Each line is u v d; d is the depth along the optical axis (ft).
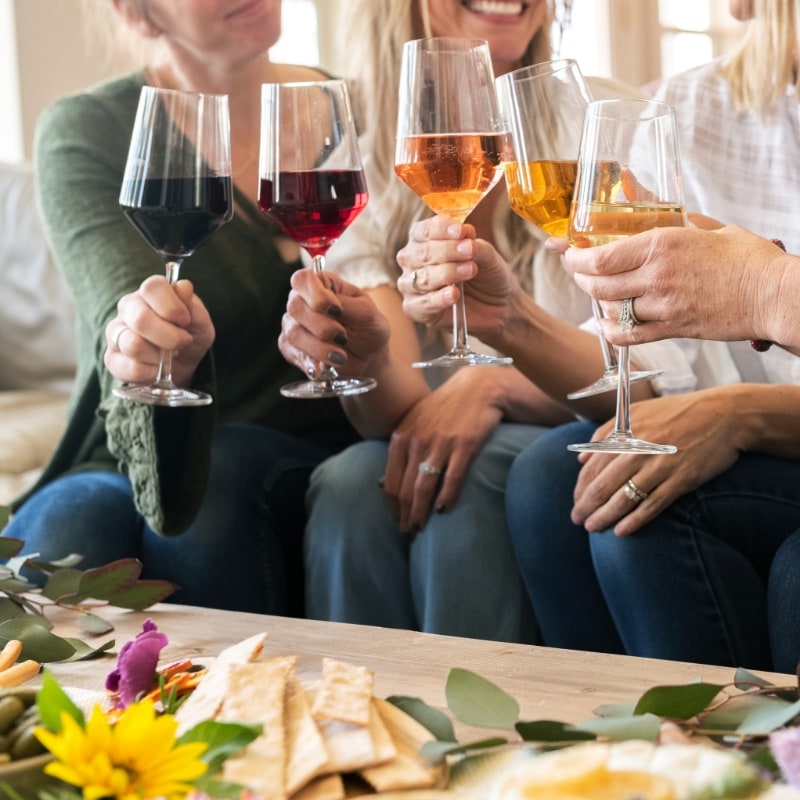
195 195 4.03
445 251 4.55
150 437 4.80
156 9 6.25
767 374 5.60
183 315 4.34
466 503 5.30
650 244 3.67
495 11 6.21
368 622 5.48
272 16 6.27
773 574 4.10
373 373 5.46
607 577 4.62
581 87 4.10
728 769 1.99
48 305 9.25
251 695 2.47
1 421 8.32
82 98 6.46
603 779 1.95
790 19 5.42
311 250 4.68
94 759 1.90
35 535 5.39
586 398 5.31
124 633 3.57
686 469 4.47
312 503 5.71
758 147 5.65
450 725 2.48
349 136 4.29
